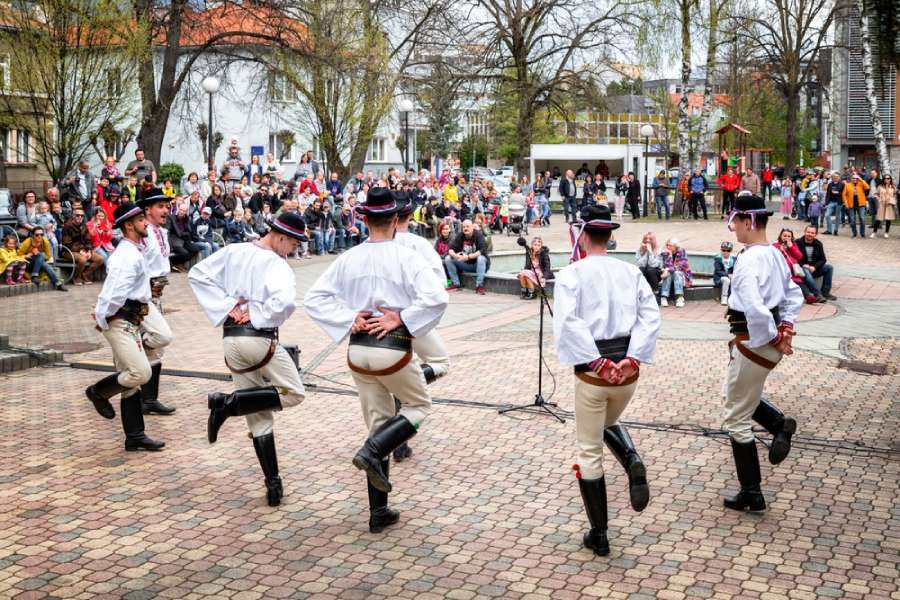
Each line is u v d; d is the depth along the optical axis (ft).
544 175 103.19
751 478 19.42
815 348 36.99
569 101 132.16
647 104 196.03
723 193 100.17
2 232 58.59
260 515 19.33
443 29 116.06
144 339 25.88
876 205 80.59
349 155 95.71
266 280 19.80
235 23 97.60
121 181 61.77
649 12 105.70
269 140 137.80
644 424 25.91
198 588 15.89
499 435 24.98
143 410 26.76
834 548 17.60
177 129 133.59
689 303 50.19
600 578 16.31
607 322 17.24
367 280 18.16
